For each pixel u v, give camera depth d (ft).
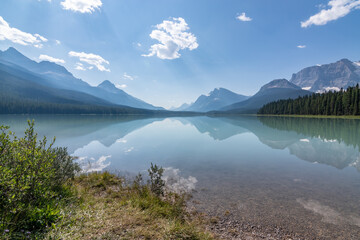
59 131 131.54
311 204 25.17
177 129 164.14
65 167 28.14
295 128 153.99
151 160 51.83
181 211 22.40
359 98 293.43
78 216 16.39
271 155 57.98
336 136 100.68
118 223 16.21
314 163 47.85
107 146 74.84
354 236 18.38
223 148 71.00
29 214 13.76
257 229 19.69
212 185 32.53
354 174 38.37
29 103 590.55
